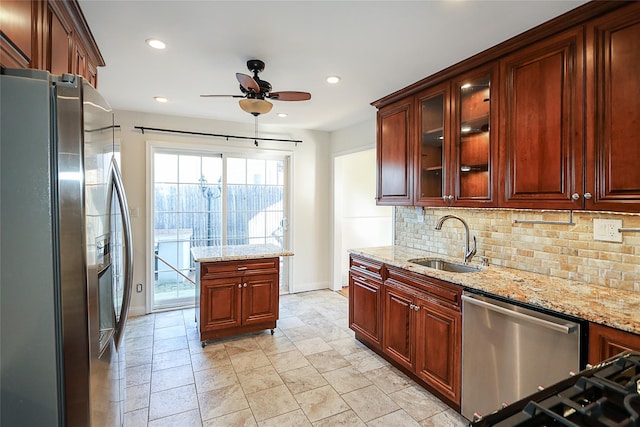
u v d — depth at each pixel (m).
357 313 3.15
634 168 1.54
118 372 1.57
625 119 1.56
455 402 2.08
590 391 0.79
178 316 3.96
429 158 2.75
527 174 1.98
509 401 1.75
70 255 1.14
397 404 2.24
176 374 2.62
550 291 1.78
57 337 1.13
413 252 3.06
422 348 2.36
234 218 4.56
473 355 1.94
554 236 2.13
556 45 1.84
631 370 0.88
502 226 2.45
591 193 1.69
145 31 2.02
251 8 1.77
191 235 4.34
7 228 1.08
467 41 2.10
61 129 1.12
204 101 3.49
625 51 1.57
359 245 5.59
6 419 1.10
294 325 3.66
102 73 2.71
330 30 2.00
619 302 1.57
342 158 5.08
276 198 4.86
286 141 4.78
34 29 1.30
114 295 1.55
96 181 1.30
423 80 2.71
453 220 2.87
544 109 1.90
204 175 4.39
